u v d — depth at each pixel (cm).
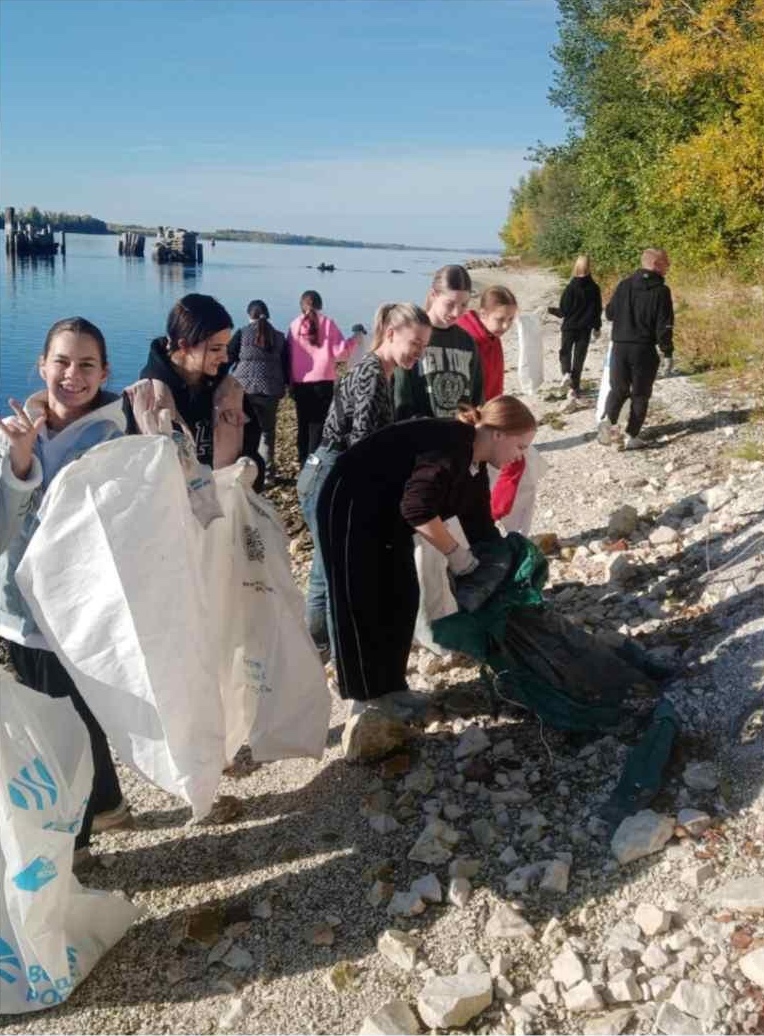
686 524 664
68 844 320
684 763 393
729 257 2248
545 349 1881
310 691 414
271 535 409
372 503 423
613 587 579
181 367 412
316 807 413
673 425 968
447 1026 297
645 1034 288
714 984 298
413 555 442
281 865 379
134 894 373
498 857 367
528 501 607
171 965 336
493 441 427
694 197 2281
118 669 340
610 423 927
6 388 1984
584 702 430
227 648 405
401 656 451
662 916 323
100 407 368
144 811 427
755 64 2323
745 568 526
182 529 348
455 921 340
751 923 317
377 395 467
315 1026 307
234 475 401
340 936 341
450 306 526
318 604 511
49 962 316
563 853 362
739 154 2233
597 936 327
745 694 407
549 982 310
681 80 2542
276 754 414
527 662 432
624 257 2788
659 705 414
